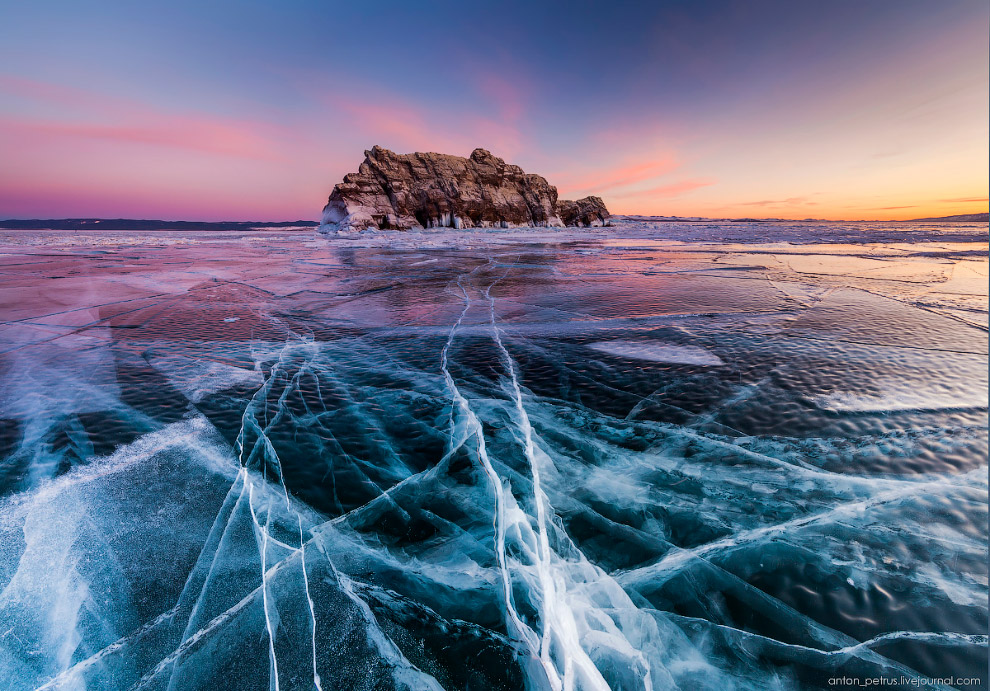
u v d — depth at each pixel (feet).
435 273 32.17
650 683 3.71
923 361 11.53
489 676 3.76
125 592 4.59
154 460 7.24
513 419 8.79
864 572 4.70
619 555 5.11
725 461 7.07
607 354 12.98
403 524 5.77
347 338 15.03
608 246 58.80
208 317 18.07
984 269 30.48
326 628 4.21
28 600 4.46
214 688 3.68
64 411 9.06
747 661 3.85
